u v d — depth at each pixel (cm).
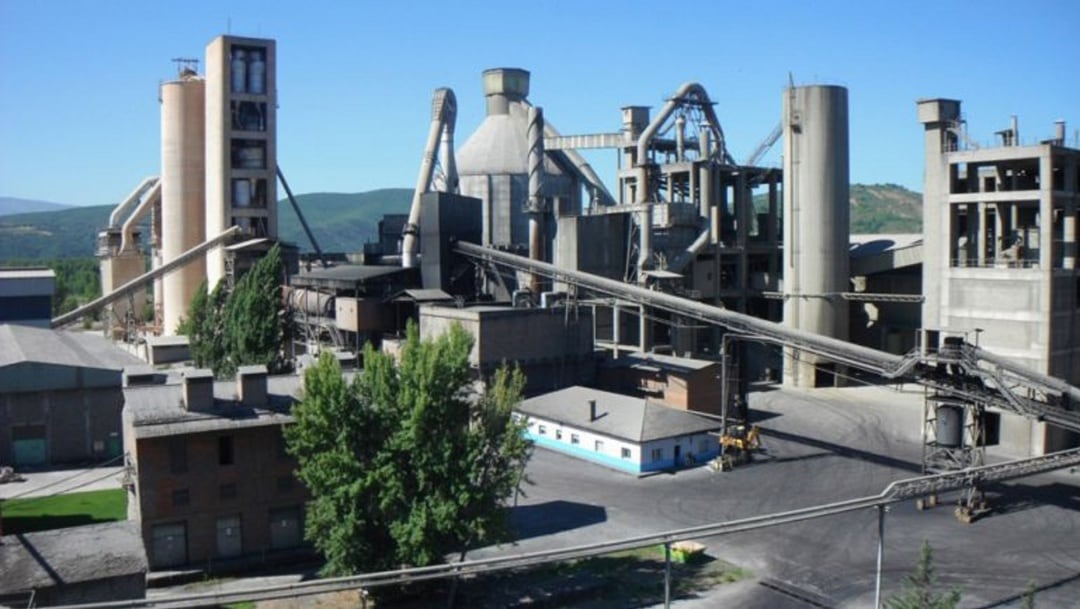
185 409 5072
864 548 5244
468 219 11538
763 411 9306
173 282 14712
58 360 7275
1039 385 6034
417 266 12144
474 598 4534
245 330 8938
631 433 6944
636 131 13750
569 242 11394
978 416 6119
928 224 9781
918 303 11688
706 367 8712
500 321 8869
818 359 10738
